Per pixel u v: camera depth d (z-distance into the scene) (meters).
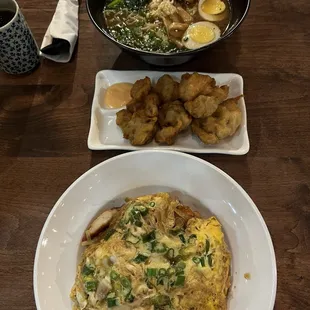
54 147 0.41
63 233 0.35
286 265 0.34
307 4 0.48
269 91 0.43
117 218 0.35
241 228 0.35
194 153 0.39
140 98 0.40
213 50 0.45
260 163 0.39
